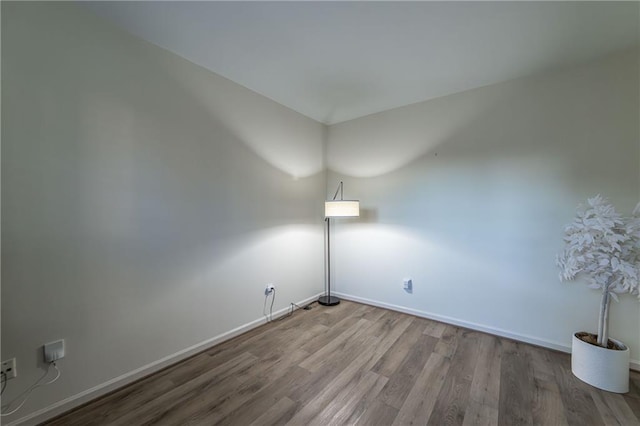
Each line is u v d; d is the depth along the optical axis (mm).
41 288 1573
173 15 1791
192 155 2332
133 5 1700
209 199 2463
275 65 2406
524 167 2547
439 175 3018
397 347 2457
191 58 2293
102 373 1813
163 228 2141
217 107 2527
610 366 1859
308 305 3559
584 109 2295
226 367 2150
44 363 1585
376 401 1765
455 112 2918
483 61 2322
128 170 1941
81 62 1722
